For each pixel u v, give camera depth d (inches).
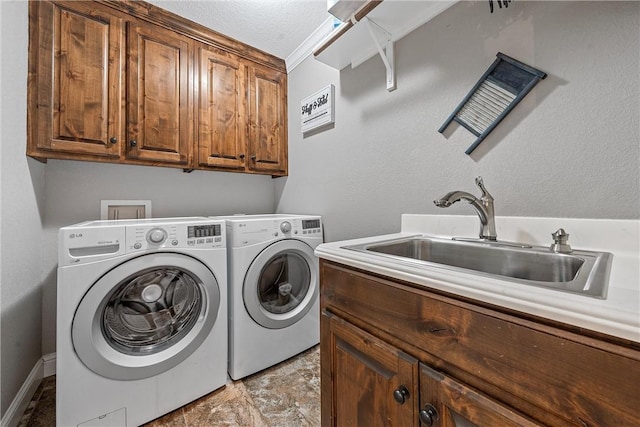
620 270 23.2
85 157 54.9
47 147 50.8
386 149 55.7
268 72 83.9
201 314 51.7
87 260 40.1
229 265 57.3
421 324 23.9
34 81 50.0
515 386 18.1
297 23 70.0
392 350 26.1
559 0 33.3
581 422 15.4
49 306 59.0
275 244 60.9
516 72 37.0
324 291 35.6
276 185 95.3
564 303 16.0
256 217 70.5
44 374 57.4
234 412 48.0
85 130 54.8
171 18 65.9
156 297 48.8
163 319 49.7
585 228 31.1
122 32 59.5
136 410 44.4
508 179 38.0
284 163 87.7
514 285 18.7
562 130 33.2
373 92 58.2
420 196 49.6
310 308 67.1
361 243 38.6
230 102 75.7
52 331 59.2
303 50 79.3
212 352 52.4
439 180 46.5
